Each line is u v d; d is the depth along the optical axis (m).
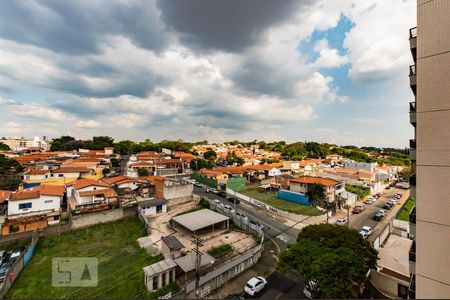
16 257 25.19
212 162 96.50
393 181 82.31
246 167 79.12
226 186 59.72
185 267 22.16
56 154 90.88
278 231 35.38
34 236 28.97
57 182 54.59
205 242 30.58
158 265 21.73
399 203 54.94
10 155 84.81
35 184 51.66
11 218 33.69
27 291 20.16
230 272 22.44
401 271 25.00
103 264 24.50
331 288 15.81
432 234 14.50
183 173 84.06
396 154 153.75
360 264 16.92
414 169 17.67
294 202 50.88
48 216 35.47
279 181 62.69
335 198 50.81
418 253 14.98
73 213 37.19
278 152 143.25
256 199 52.97
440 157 14.23
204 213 37.16
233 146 186.38
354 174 73.56
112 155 102.12
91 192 42.50
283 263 19.05
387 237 34.94
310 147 144.12
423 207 14.84
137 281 21.48
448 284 13.89
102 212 36.00
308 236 21.03
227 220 35.31
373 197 57.53
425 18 14.85
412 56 16.78
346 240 19.30
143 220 36.09
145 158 91.56
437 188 14.36
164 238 27.23
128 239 30.78
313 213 43.25
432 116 14.52
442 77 14.17
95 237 31.14
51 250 27.50
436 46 14.41
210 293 20.38
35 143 151.00
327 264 16.56
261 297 19.75
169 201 46.31
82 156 89.31
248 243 30.55
